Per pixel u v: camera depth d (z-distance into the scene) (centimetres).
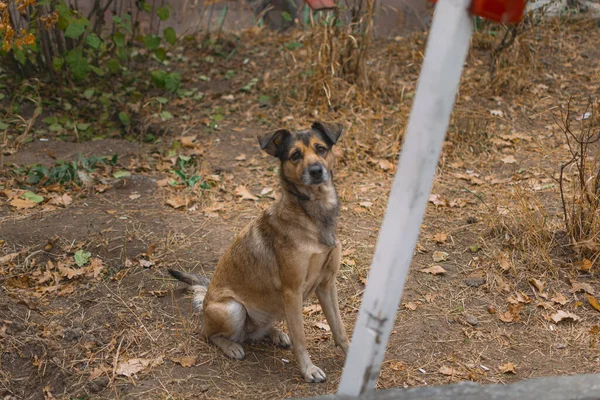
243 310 425
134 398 382
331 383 397
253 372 411
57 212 592
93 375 403
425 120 236
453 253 539
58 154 721
